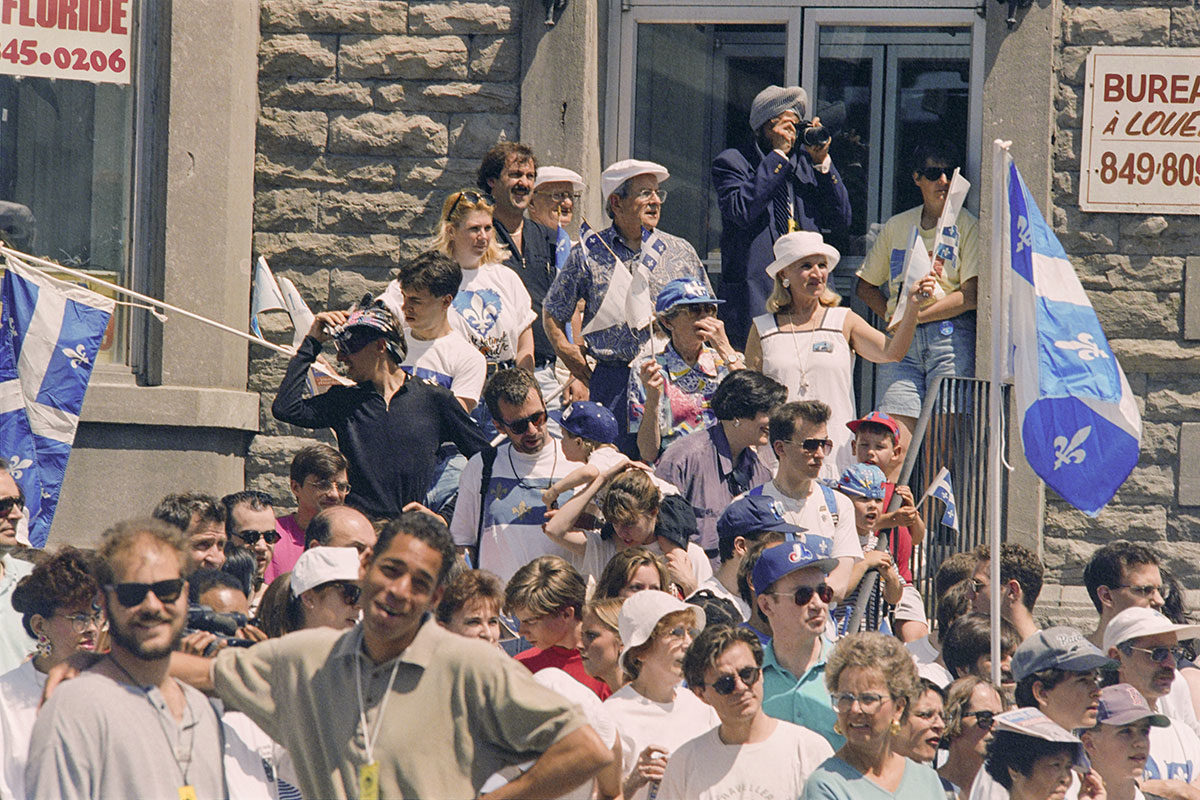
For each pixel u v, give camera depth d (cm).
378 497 2881
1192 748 2631
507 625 2680
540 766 1755
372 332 2878
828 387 3294
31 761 1759
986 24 3819
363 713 1769
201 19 3747
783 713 2322
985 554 2895
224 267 3741
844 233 3981
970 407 3306
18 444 3073
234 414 3734
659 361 3169
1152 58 3753
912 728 2270
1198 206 3738
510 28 3862
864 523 2933
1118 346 3750
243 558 2675
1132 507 3719
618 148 4019
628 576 2386
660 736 2203
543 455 2803
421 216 3872
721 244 3844
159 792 1769
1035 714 2195
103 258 3744
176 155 3728
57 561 2092
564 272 3406
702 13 4038
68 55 3741
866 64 3997
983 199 3766
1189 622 3212
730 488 2911
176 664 1862
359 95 3884
